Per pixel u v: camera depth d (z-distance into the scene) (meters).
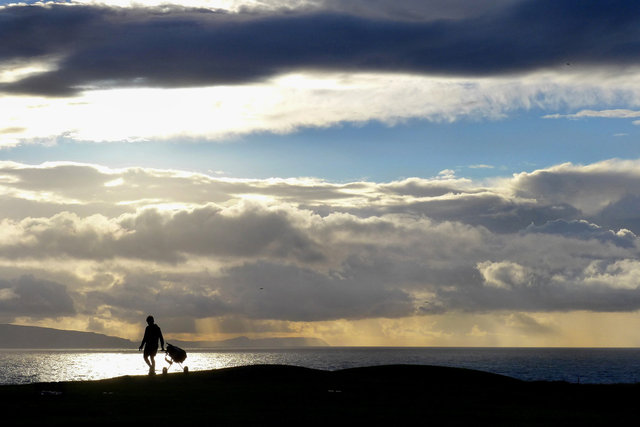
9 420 20.45
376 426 19.91
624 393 32.03
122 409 23.12
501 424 20.80
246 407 24.00
